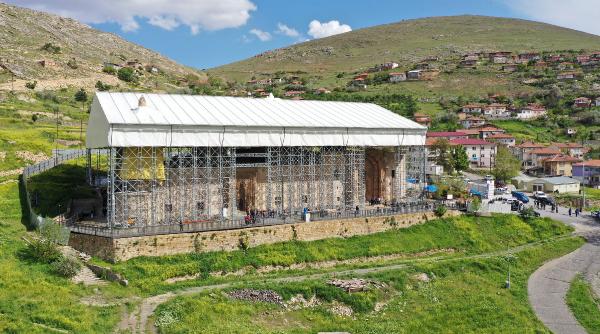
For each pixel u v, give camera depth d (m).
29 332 44.34
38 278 55.44
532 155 164.62
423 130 95.75
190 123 74.06
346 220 79.00
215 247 67.88
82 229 66.56
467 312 60.91
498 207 97.06
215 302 55.91
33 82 187.25
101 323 49.00
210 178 78.19
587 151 178.25
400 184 98.12
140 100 75.25
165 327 49.34
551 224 95.00
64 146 115.69
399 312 60.31
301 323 55.91
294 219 76.75
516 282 73.12
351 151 91.56
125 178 71.81
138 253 63.28
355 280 64.31
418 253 79.75
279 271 68.06
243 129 78.12
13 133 112.94
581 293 69.69
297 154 88.19
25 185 83.94
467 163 146.75
